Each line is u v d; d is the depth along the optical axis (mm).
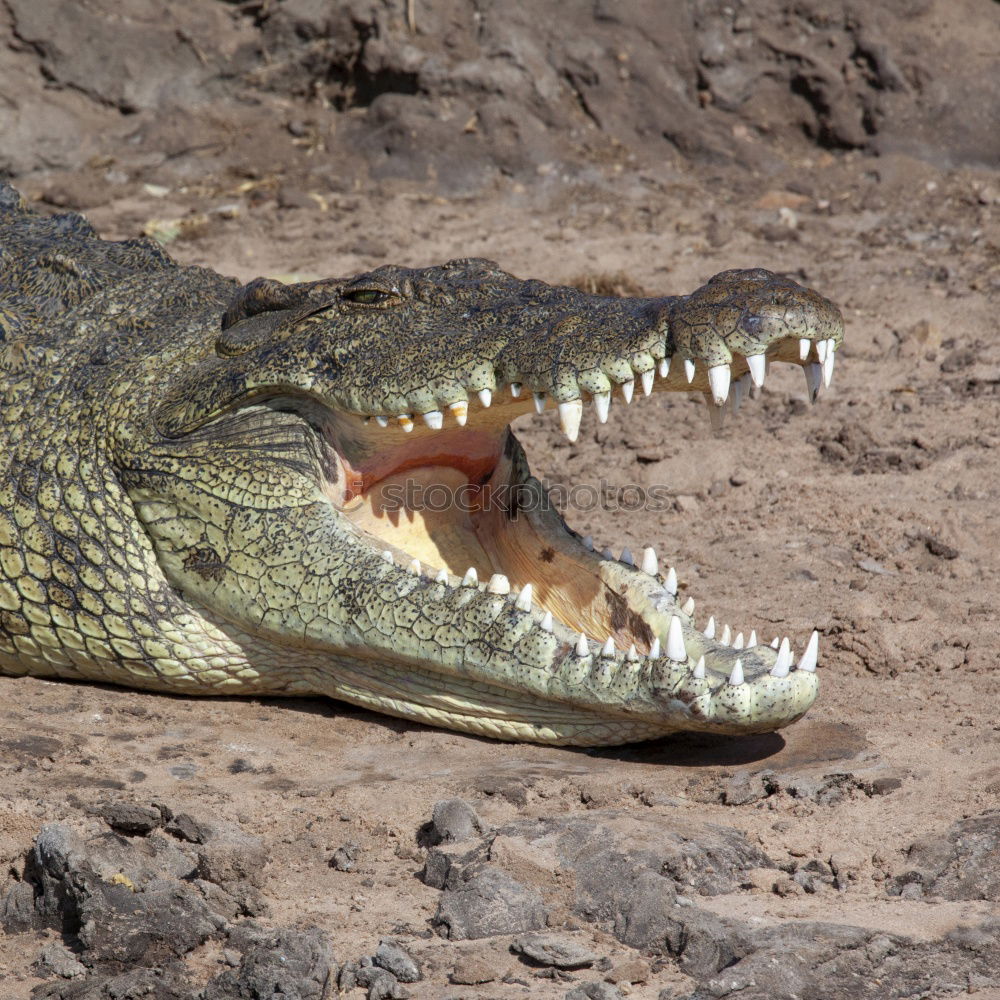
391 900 14492
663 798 16688
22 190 47125
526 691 17984
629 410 33719
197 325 22188
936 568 25172
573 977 13102
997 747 18047
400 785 17000
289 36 51406
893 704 19891
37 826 15383
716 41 52281
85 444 20672
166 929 13359
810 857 15438
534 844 15117
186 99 51000
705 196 48500
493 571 21234
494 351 18203
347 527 19312
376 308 19531
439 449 20328
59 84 49969
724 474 29750
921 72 51156
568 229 45750
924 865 15062
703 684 16953
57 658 20797
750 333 16922
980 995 12719
